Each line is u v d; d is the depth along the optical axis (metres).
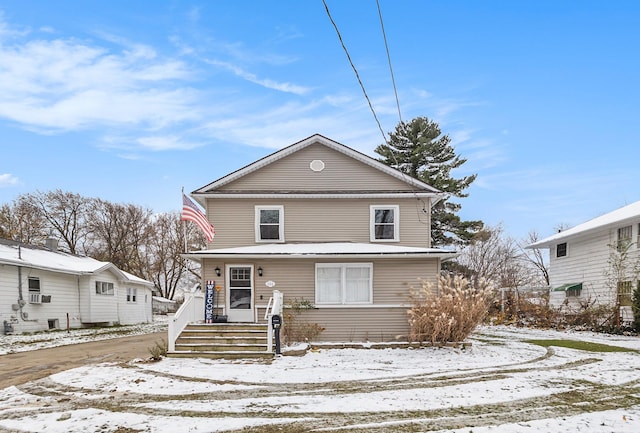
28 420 6.15
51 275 21.62
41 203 43.25
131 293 30.34
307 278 14.90
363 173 17.14
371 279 14.83
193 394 7.63
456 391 7.66
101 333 20.50
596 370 9.61
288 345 13.13
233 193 16.36
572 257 23.50
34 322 20.23
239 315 14.80
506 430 5.55
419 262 14.93
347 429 5.67
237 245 16.34
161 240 51.41
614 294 19.55
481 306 13.39
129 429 5.72
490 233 40.06
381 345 13.14
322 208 16.67
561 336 17.25
